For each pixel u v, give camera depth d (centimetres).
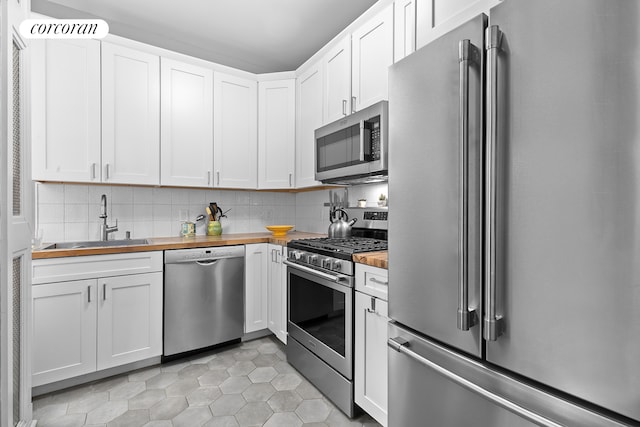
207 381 198
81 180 209
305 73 263
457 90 95
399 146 116
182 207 280
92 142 212
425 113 106
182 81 248
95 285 193
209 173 260
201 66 257
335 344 173
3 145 110
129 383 195
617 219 64
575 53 69
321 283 183
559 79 71
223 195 302
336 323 172
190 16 234
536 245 75
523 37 77
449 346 101
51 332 180
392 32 181
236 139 273
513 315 80
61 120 203
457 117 95
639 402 61
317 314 190
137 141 229
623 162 63
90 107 212
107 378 200
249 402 177
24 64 139
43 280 178
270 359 228
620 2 63
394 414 122
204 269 231
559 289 72
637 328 61
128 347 204
